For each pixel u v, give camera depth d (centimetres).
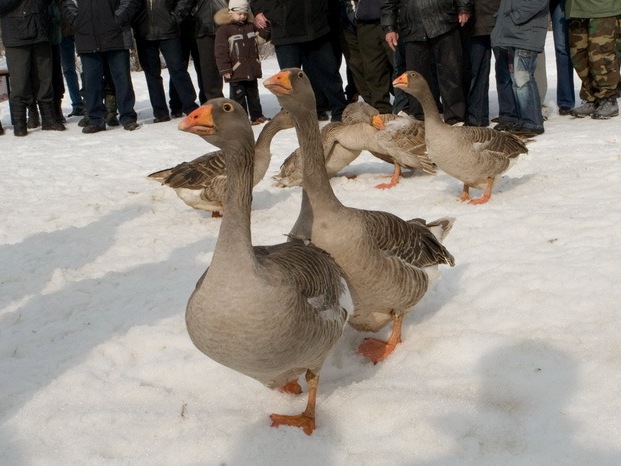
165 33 790
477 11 624
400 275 291
